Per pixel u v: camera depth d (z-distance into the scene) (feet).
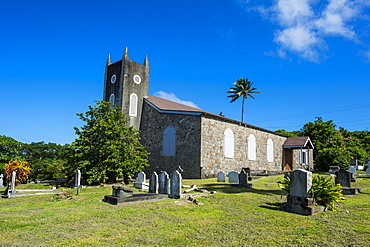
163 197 40.75
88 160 65.00
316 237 21.29
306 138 118.42
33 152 139.85
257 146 103.76
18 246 20.54
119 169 64.13
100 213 31.04
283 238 21.26
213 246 19.80
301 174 30.60
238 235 22.22
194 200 37.35
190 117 83.25
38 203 42.42
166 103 106.52
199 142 79.66
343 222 25.36
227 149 88.48
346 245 19.42
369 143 187.32
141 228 24.70
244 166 95.25
